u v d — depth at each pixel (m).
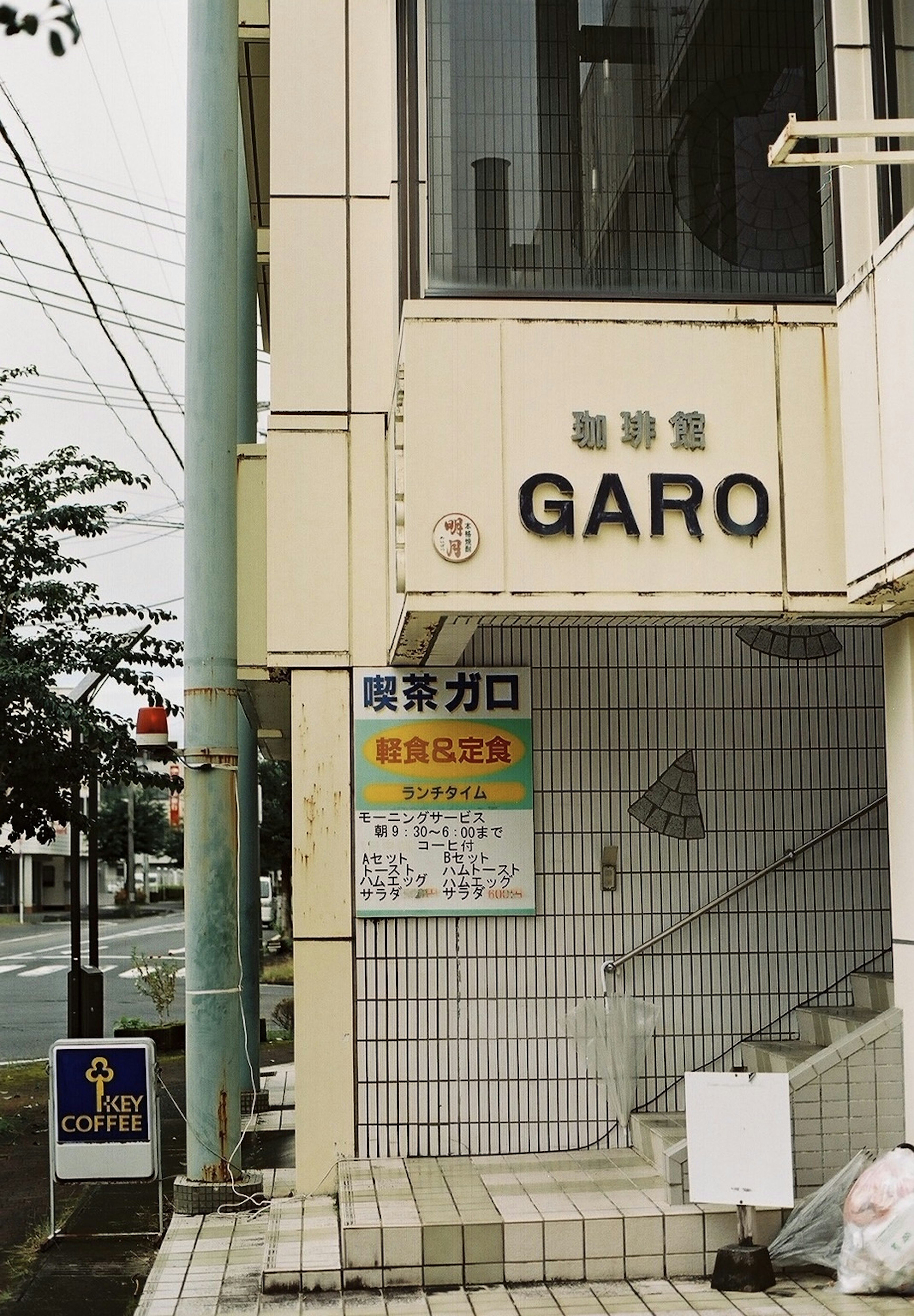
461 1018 7.75
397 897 7.75
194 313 8.38
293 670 7.94
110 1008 21.08
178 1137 10.67
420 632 6.74
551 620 6.62
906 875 6.70
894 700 6.81
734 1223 6.22
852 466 6.28
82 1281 6.56
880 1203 5.96
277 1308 5.90
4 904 59.50
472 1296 5.97
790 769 8.15
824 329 6.46
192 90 8.53
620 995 7.85
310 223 8.21
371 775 7.82
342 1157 7.61
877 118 6.68
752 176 6.75
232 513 8.34
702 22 6.85
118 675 11.37
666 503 6.26
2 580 11.12
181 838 57.25
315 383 8.12
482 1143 7.68
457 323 6.26
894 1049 6.64
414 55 6.78
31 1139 10.30
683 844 8.02
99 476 11.55
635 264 6.66
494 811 7.85
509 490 6.20
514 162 6.70
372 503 8.05
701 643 8.16
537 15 6.83
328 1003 7.71
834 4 6.74
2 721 10.37
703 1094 6.08
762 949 8.01
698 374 6.35
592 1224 6.18
